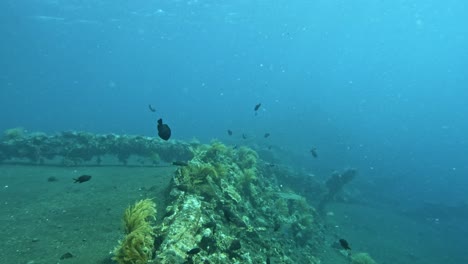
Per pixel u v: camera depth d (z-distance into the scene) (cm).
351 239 1886
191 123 7344
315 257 1362
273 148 3741
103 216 888
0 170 1447
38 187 1197
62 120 8456
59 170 1480
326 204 2406
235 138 4556
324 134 5534
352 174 2122
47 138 1716
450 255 1961
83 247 704
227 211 839
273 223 1263
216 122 7394
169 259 514
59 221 862
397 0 6450
